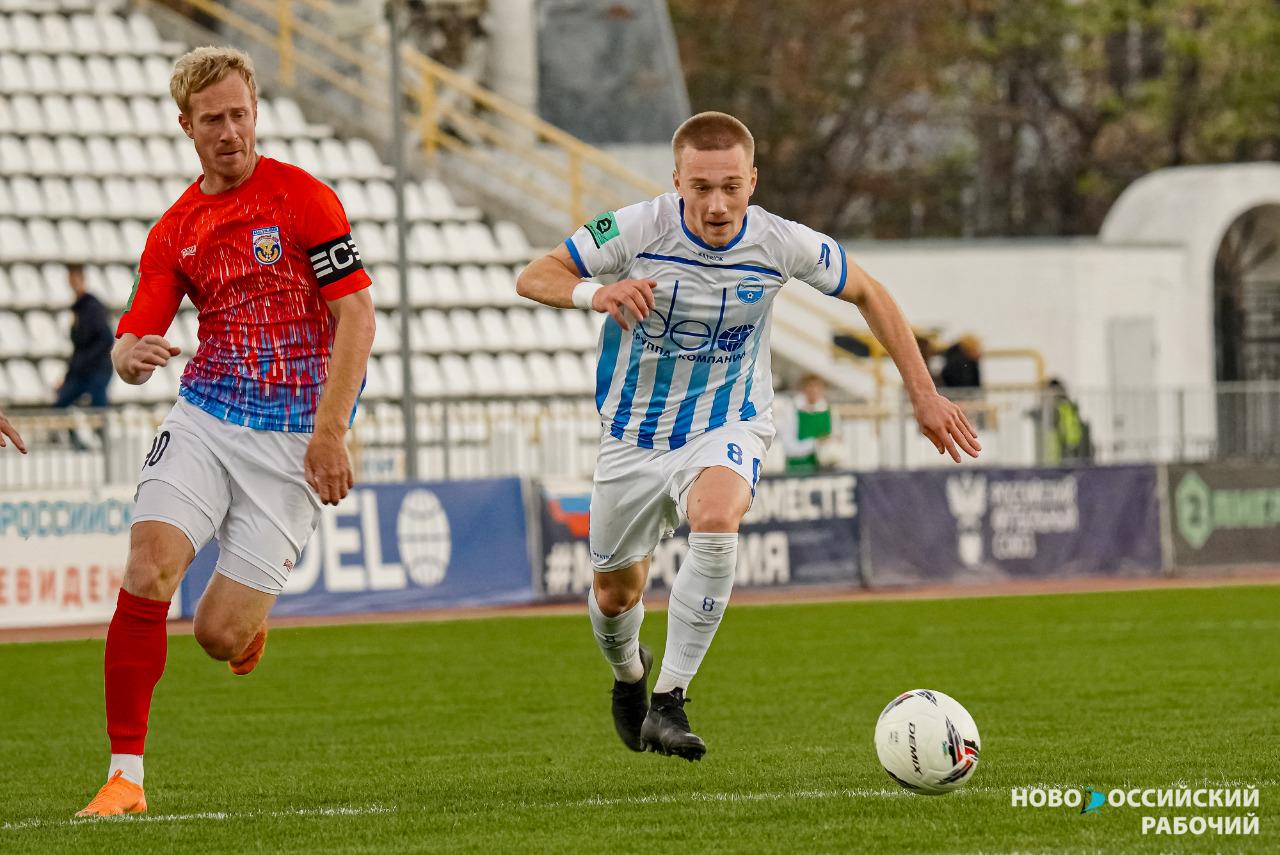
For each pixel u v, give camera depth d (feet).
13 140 241.96
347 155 258.78
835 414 201.36
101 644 142.51
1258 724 82.94
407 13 282.56
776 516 178.09
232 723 94.22
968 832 54.03
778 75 413.39
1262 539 198.29
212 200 61.77
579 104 303.07
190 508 60.95
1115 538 191.52
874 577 181.68
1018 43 421.18
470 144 280.10
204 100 60.23
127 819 59.57
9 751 85.20
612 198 263.90
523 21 290.97
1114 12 412.77
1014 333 291.99
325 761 78.38
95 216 234.58
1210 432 221.46
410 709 99.25
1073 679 105.29
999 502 187.21
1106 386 293.43
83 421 176.24
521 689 107.96
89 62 260.01
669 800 62.08
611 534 67.72
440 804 62.90
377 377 222.48
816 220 425.28
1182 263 297.94
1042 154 444.55
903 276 290.15
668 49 307.17
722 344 65.31
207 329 62.44
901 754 59.21
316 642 140.46
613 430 66.54
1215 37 416.26
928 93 435.94
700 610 63.46
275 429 61.82
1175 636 131.64
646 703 72.28
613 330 65.82
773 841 52.90
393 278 237.45
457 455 193.98
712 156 61.87
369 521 165.17
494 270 245.86
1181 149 441.27
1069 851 50.83
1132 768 67.92
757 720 89.86
